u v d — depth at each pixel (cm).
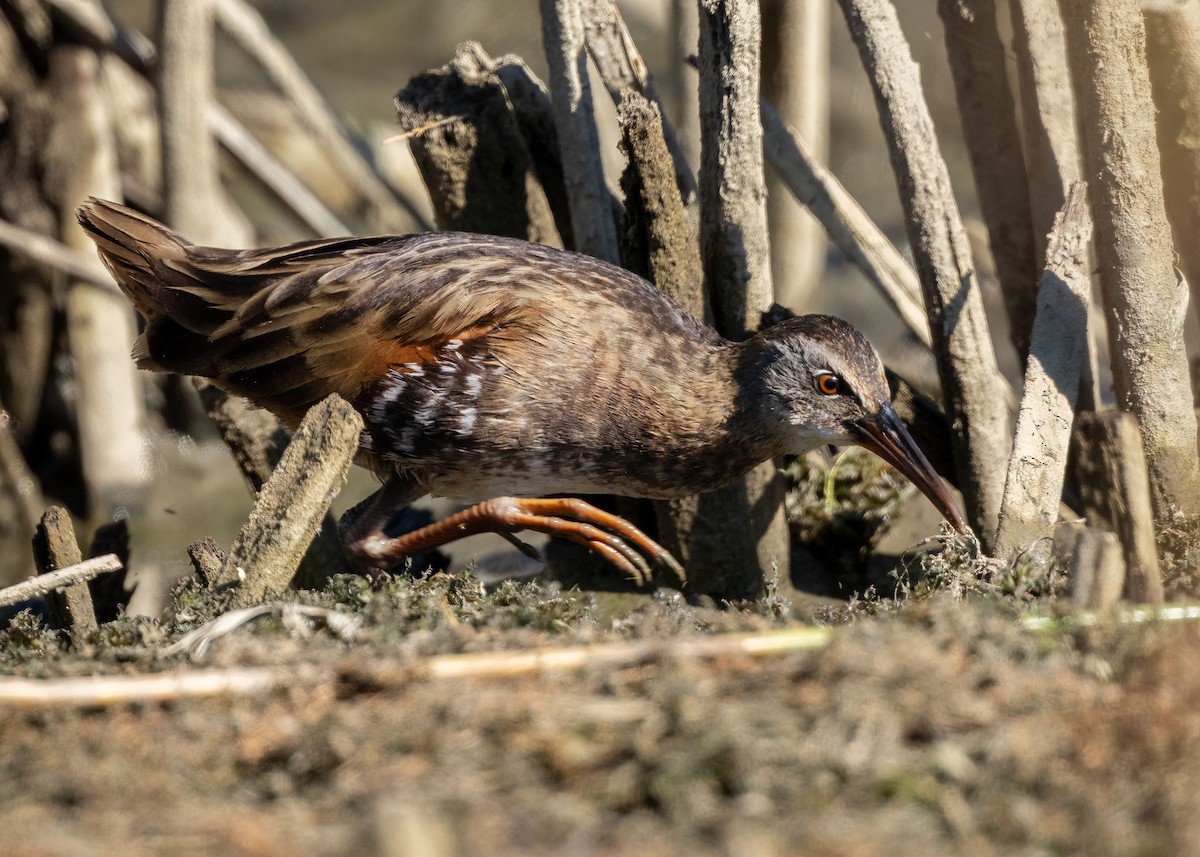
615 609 1095
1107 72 968
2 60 1426
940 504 1023
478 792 607
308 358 1066
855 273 1831
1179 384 996
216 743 675
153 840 598
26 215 1455
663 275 1082
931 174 1027
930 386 1425
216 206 1514
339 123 1688
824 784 607
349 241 1108
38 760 664
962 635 723
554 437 1061
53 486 1500
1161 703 659
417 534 1077
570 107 1125
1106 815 594
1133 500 838
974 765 620
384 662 712
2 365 1498
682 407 1049
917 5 2122
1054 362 994
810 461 1165
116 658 798
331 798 619
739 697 674
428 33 2425
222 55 2266
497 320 1041
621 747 636
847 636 720
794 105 1275
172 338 1108
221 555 1033
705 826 590
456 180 1151
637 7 2225
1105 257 1004
